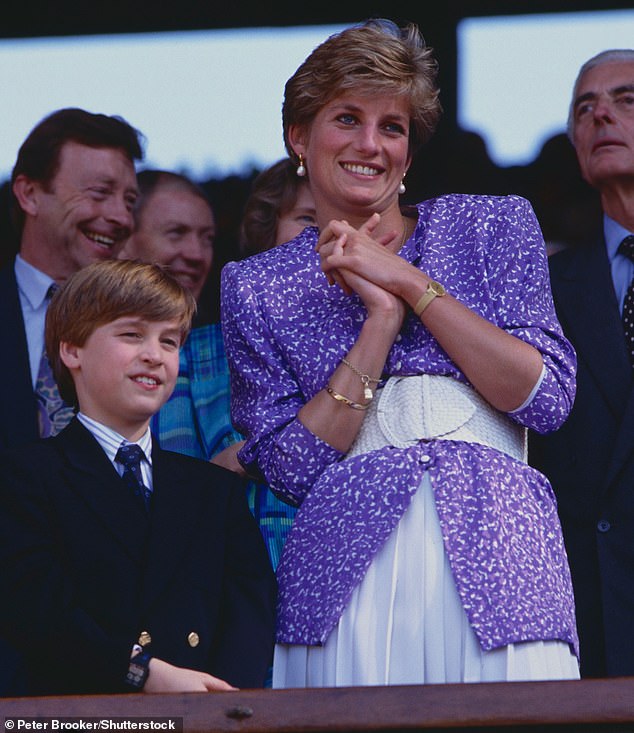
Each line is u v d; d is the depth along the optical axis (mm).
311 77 13016
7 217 20672
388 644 11617
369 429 12391
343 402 12266
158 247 18969
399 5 22125
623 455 15352
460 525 11742
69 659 11656
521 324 12477
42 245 18266
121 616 11898
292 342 12820
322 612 11781
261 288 13031
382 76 12773
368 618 11703
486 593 11500
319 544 12047
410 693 10531
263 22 22125
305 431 12344
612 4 21969
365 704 10531
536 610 11531
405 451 12086
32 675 11891
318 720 10531
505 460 12117
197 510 12672
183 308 13148
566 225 21062
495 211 12969
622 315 16312
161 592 12109
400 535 11844
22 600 11820
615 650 14867
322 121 13062
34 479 12367
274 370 12836
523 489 12031
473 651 11438
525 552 11742
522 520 11867
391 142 13008
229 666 11930
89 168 18375
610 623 14953
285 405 12758
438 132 21469
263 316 12977
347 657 11664
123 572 12102
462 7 22125
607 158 17000
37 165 18312
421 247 12922
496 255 12797
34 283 18016
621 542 15180
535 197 21203
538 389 12148
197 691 10883
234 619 12203
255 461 12805
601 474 15430
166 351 13031
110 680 11586
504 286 12672
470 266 12758
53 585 11859
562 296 16453
